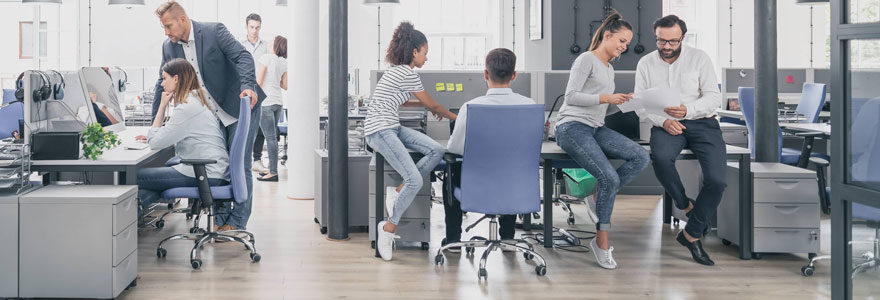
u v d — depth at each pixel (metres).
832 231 3.18
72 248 3.80
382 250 4.89
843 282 3.12
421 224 5.14
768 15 5.39
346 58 5.46
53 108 4.45
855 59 3.03
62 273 3.80
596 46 4.79
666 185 4.74
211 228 4.87
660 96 4.50
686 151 4.87
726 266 4.75
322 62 11.34
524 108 4.29
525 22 10.10
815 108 7.20
